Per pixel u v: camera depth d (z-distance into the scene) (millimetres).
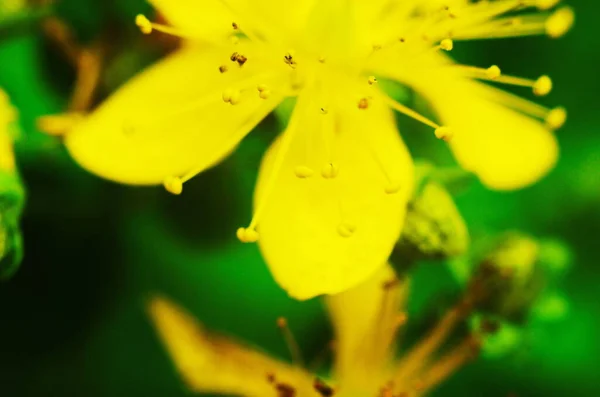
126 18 91
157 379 96
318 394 96
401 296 93
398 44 92
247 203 94
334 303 94
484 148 93
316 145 91
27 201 93
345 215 88
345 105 92
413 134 93
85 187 94
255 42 91
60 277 94
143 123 89
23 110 95
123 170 88
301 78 92
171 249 96
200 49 91
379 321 94
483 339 94
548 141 94
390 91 93
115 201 94
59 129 90
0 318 94
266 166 89
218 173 93
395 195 89
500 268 94
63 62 93
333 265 87
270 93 90
